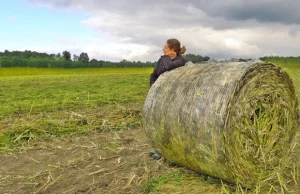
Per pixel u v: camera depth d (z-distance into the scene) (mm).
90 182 5574
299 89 13242
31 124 8883
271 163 5062
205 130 4855
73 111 10492
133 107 10984
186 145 5223
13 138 8031
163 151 5879
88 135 8312
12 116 10086
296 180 5277
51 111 10594
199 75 5383
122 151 7055
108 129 8742
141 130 8711
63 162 6555
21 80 22125
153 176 5605
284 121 5227
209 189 5027
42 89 15844
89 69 52688
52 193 5266
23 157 6922
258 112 4988
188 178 5434
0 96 13594
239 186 4820
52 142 7828
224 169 4828
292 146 5422
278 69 5082
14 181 5750
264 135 5020
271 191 4945
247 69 4828
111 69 53688
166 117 5508
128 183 5395
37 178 5855
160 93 5828
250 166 4871
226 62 5562
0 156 6996
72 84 18375
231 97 4707
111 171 5984
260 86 4953
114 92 14156
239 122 4785
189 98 5199
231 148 4746
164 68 6559
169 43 6613
